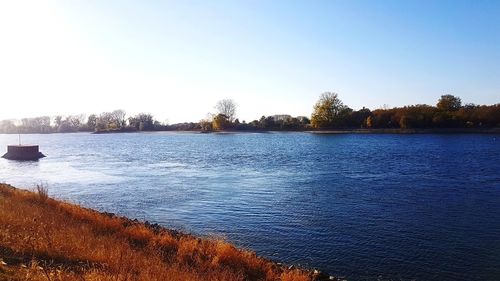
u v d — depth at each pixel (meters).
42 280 10.02
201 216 28.06
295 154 80.19
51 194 37.62
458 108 158.88
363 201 32.00
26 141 175.50
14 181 48.03
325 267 18.50
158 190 38.78
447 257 19.53
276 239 22.56
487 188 37.06
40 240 14.03
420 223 25.30
